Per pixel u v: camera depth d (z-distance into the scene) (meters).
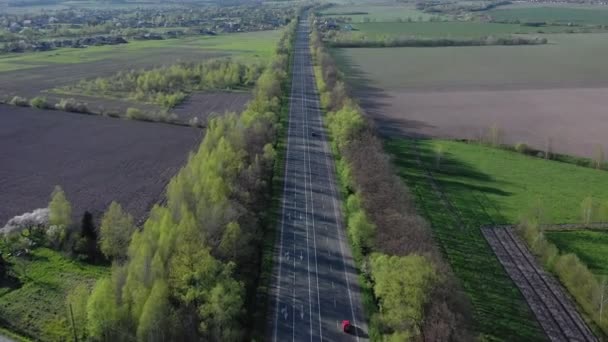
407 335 88.75
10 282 118.94
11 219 144.25
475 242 142.38
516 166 197.62
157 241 109.31
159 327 89.88
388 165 167.38
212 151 156.12
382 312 105.69
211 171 136.50
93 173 184.38
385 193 139.88
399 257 104.38
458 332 89.25
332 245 136.88
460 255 135.62
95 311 93.50
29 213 147.25
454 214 157.62
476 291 121.00
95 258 128.75
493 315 112.88
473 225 151.62
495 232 148.12
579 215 158.12
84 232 132.62
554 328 110.00
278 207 157.75
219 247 113.88
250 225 129.75
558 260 128.62
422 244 113.19
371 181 148.38
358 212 130.50
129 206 158.50
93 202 160.62
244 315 105.56
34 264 126.00
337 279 122.25
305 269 125.88
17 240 135.12
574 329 109.88
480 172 191.12
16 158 197.88
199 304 97.50
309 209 157.00
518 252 138.12
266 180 165.12
